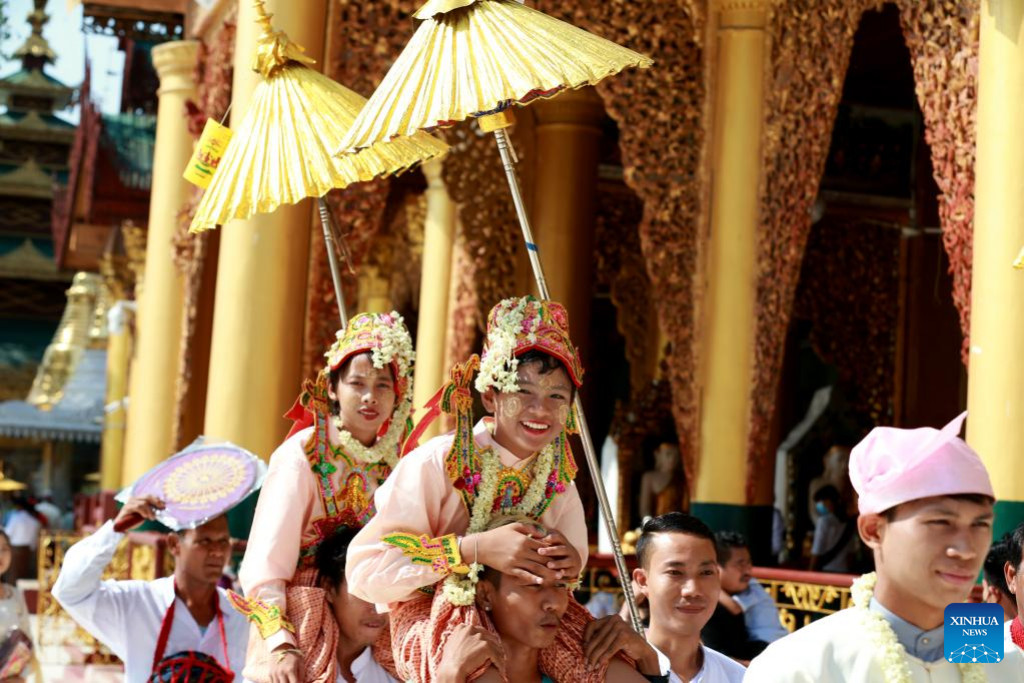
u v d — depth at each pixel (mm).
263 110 8094
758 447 15812
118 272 38469
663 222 16422
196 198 19734
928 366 23359
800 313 24344
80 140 28922
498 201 22703
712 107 16234
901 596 4469
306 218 14305
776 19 15883
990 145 11047
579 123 22469
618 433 24453
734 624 10312
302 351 14305
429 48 6113
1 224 58438
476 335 25844
